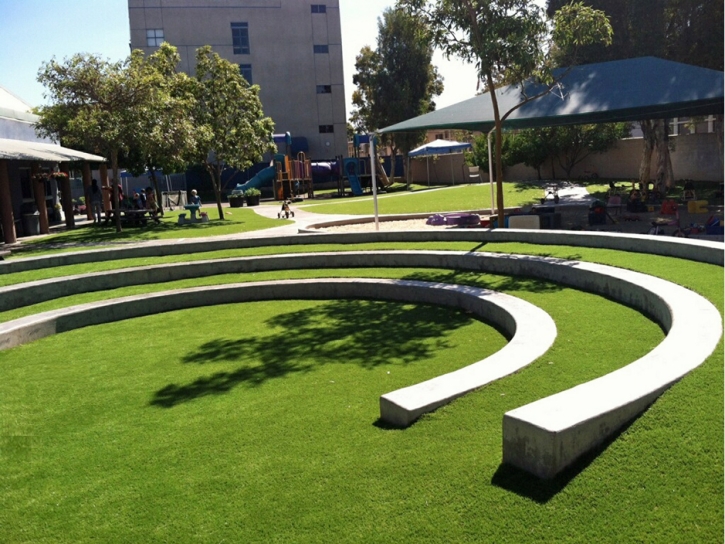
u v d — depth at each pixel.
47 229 20.94
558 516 3.11
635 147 32.22
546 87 17.09
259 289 11.23
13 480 4.50
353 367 6.80
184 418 5.56
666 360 4.45
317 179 51.22
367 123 54.12
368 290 10.63
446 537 3.13
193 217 22.89
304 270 12.30
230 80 22.94
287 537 3.36
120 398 6.31
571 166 35.38
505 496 3.36
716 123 25.69
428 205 25.20
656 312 6.80
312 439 4.74
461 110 17.89
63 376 7.23
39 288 10.70
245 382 6.54
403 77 46.41
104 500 4.07
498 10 12.52
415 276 10.84
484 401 4.71
